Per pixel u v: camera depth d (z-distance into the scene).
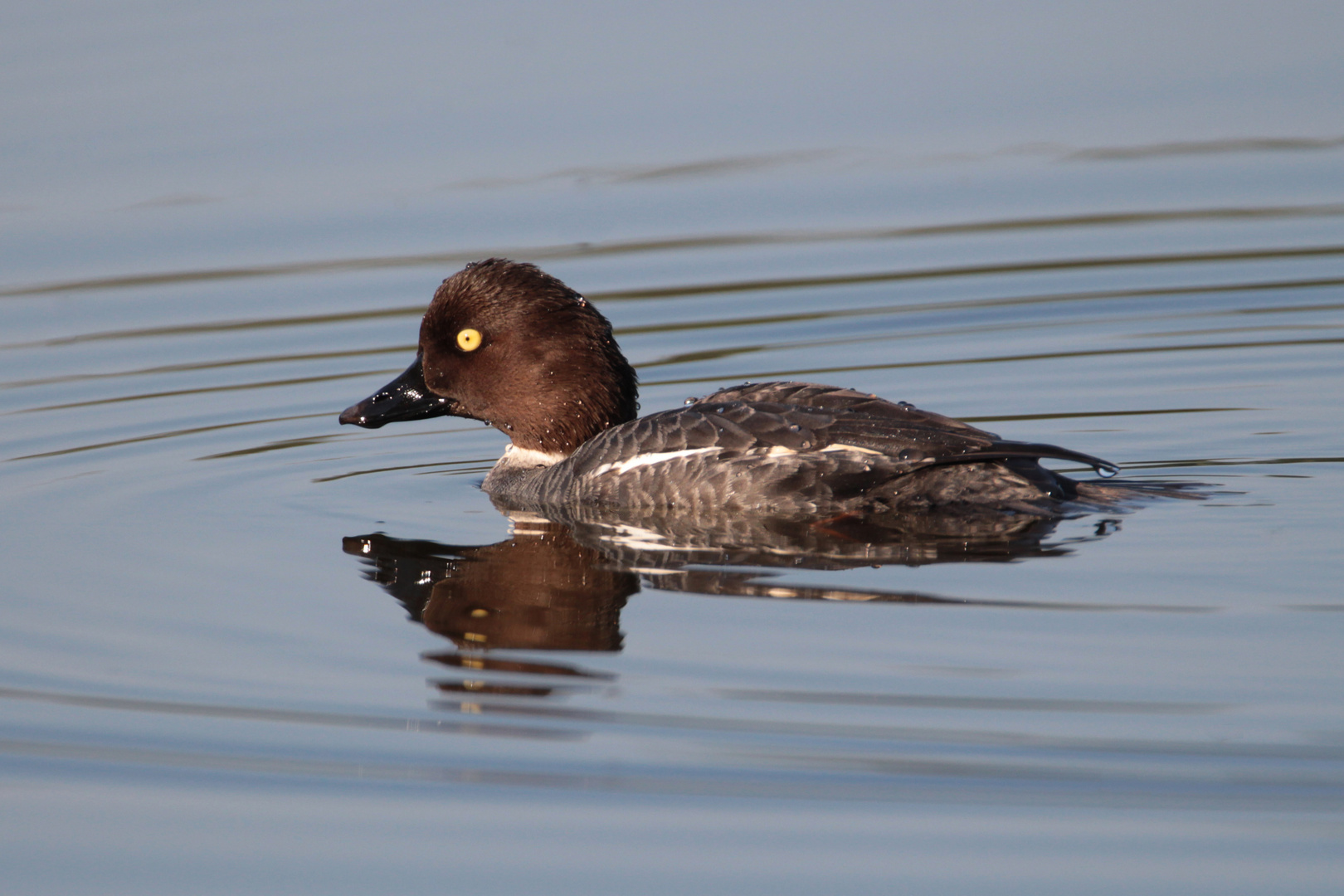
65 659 10.05
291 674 9.80
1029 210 21.42
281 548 12.02
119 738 9.07
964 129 23.78
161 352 17.95
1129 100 24.53
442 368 13.95
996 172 22.55
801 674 9.30
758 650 9.64
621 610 10.41
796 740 8.62
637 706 9.07
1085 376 16.45
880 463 11.78
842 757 8.45
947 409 15.64
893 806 8.09
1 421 15.73
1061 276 19.53
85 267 19.95
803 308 18.94
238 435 15.41
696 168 22.69
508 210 21.48
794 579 10.77
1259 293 18.73
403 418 14.08
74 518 12.82
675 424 12.60
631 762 8.57
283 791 8.55
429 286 19.61
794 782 8.31
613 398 13.80
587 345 13.72
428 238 20.67
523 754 8.75
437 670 9.77
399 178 22.16
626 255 20.41
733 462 12.15
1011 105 24.44
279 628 10.46
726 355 17.66
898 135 23.64
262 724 9.18
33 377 17.17
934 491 11.84
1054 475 12.44
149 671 9.88
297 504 13.23
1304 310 18.14
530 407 13.75
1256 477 12.90
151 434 15.37
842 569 10.91
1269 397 15.44
